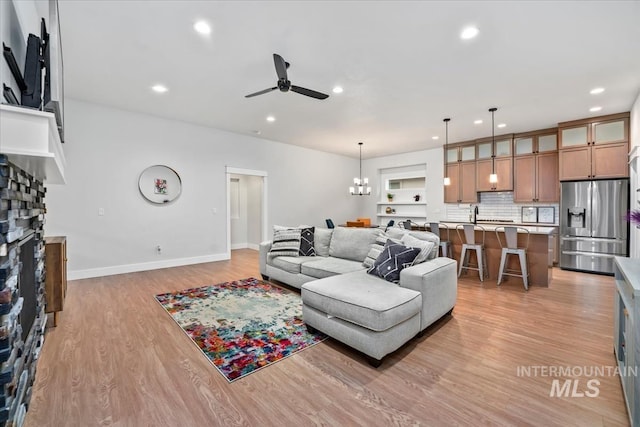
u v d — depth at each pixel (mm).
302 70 3258
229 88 3777
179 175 5297
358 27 2490
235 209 8000
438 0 2160
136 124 4812
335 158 8281
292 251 3941
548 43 2715
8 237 1171
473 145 6586
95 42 2713
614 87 3715
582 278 4590
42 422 1513
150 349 2281
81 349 2270
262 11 2287
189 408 1633
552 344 2383
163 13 2311
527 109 4539
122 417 1560
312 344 2385
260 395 1747
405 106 4410
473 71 3279
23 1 1846
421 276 2443
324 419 1553
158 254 5105
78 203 4340
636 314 1357
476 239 4805
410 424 1515
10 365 1175
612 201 4723
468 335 2551
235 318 2904
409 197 8172
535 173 5801
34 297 1887
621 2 2162
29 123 1147
